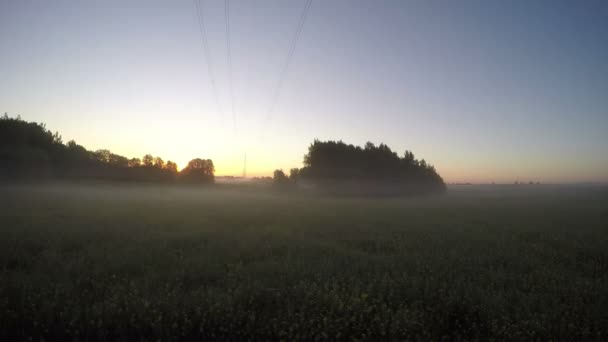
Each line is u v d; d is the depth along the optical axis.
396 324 4.43
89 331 4.27
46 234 10.91
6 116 51.69
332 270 7.38
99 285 5.98
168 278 6.59
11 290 5.48
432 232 14.49
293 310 5.01
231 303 5.10
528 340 4.42
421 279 6.66
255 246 10.40
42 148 55.53
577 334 4.57
